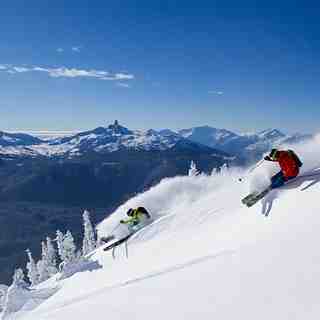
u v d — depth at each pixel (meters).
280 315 5.43
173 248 12.38
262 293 6.21
